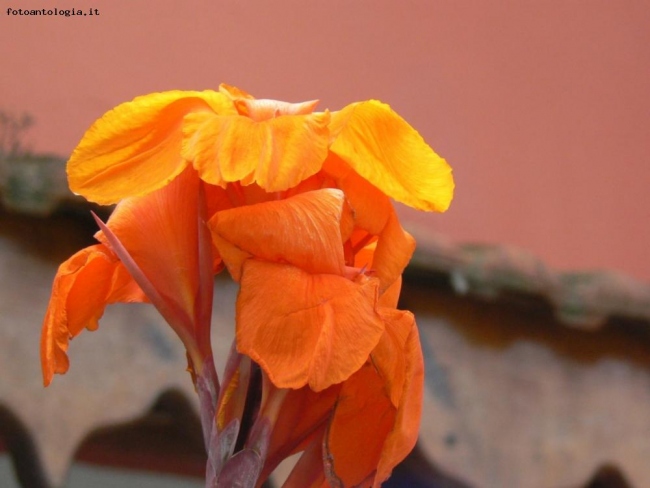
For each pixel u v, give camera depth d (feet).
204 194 2.22
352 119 2.19
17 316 3.32
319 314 2.09
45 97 4.15
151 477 3.97
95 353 3.47
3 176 3.30
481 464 4.57
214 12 5.01
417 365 2.15
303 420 2.18
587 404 5.02
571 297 4.86
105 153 2.19
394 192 2.19
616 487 5.15
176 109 2.20
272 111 2.19
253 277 2.10
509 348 4.88
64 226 3.53
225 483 2.14
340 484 2.17
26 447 3.33
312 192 2.15
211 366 2.21
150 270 2.22
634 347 5.31
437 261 4.50
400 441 2.13
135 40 4.59
